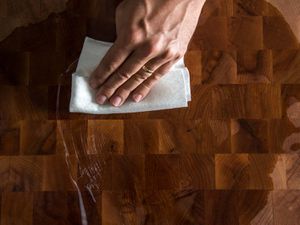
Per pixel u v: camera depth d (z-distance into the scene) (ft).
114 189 1.25
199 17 1.29
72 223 1.24
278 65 1.29
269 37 1.29
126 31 1.01
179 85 1.20
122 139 1.27
